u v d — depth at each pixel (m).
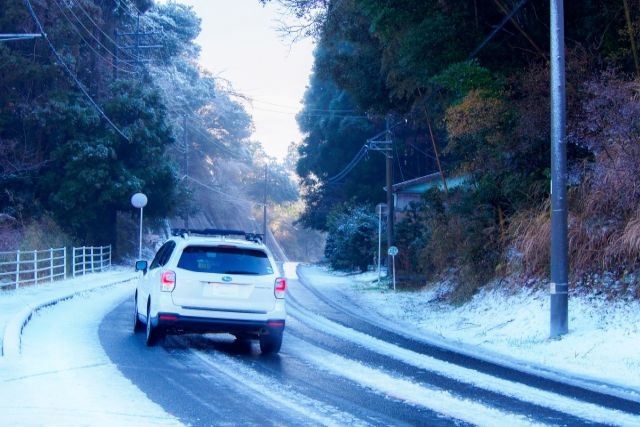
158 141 42.69
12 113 37.72
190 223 74.25
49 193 40.19
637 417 8.15
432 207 26.00
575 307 14.83
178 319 11.70
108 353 11.31
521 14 19.39
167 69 60.12
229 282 11.89
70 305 19.77
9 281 25.47
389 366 11.32
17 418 6.98
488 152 20.27
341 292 32.16
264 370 10.53
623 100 15.45
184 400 8.20
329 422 7.48
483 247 20.39
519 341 14.28
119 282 31.00
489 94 18.80
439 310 21.00
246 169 84.88
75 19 39.88
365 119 54.66
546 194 18.61
